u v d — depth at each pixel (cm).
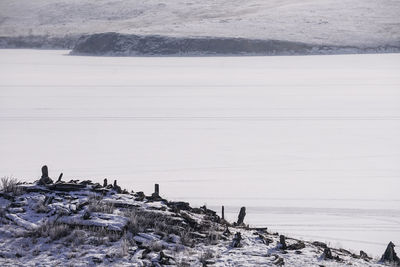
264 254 2014
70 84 18288
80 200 2358
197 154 7512
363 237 3800
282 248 2108
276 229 3959
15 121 10525
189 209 2459
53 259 1908
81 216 2181
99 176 6106
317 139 8700
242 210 2594
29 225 2130
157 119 10856
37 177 6012
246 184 5722
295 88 16712
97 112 11812
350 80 18900
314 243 2344
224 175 6172
